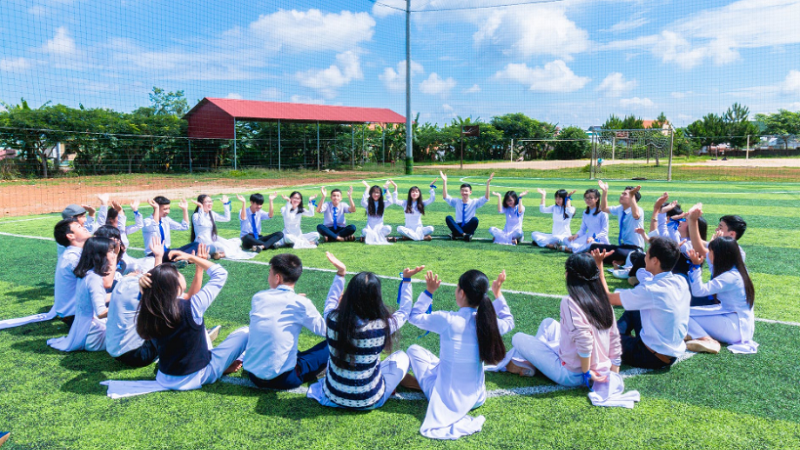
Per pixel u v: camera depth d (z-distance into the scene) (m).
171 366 3.62
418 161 44.25
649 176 24.58
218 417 3.32
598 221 7.80
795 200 14.44
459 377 3.27
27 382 3.83
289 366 3.57
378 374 3.34
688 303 3.83
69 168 26.64
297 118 29.30
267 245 8.48
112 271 4.48
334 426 3.21
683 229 5.50
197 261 3.81
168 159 29.41
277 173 27.88
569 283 3.59
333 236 9.23
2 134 23.81
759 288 6.09
